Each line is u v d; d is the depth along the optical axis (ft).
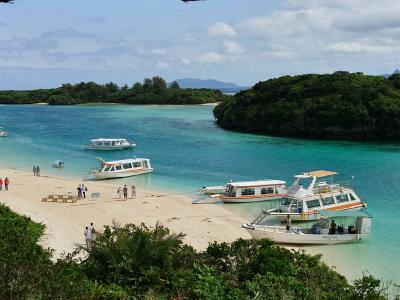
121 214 139.44
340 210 139.33
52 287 39.65
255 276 60.49
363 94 362.33
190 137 347.36
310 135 369.50
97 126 424.87
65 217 130.72
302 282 60.29
